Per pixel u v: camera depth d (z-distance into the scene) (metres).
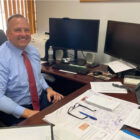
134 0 1.97
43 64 2.28
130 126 1.08
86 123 1.10
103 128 1.06
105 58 2.35
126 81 1.69
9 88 1.59
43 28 2.90
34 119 1.14
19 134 0.92
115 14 2.14
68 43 2.29
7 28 1.63
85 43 2.18
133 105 1.31
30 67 1.66
